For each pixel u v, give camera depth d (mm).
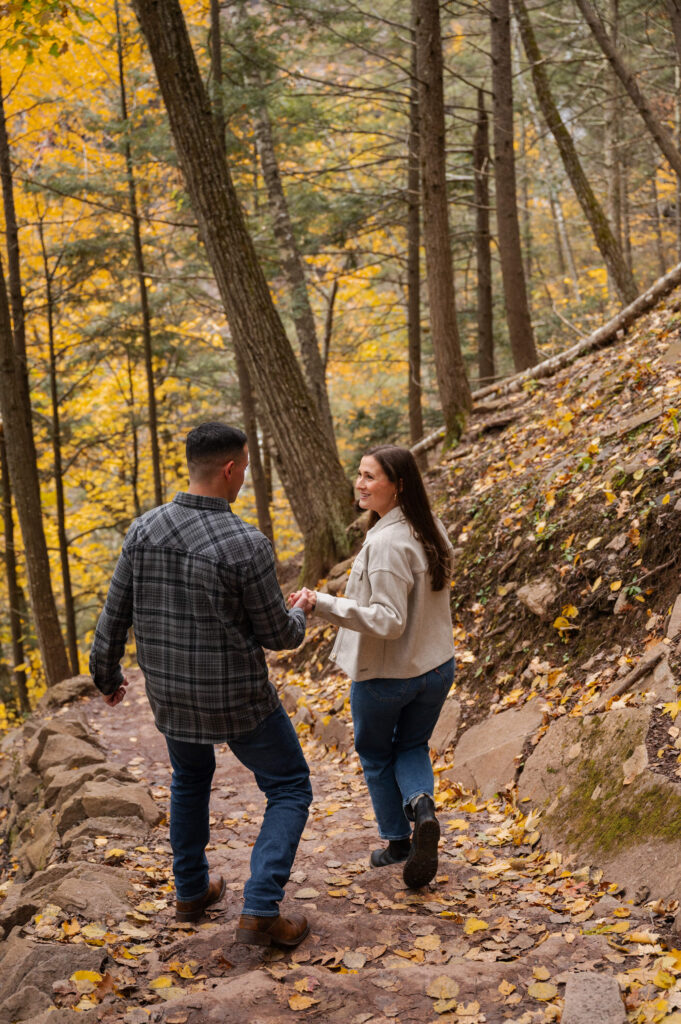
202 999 2498
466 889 3312
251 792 5109
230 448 2791
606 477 5418
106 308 14836
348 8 11047
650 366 6594
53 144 13039
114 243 12055
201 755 2971
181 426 16766
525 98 18141
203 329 16359
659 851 3033
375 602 3031
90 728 6828
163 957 2840
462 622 5805
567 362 9000
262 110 12250
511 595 5492
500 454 7699
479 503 6867
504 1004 2449
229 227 8398
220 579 2678
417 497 3168
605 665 4355
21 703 12812
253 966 2773
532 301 20141
